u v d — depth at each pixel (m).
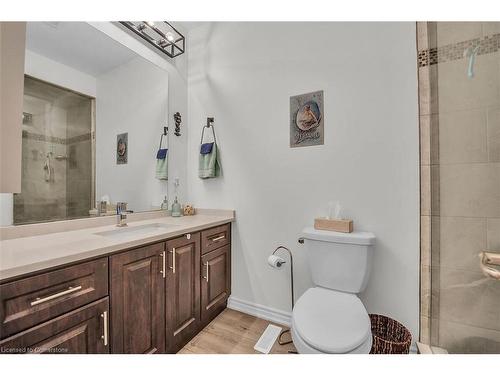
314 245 1.41
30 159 1.25
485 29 1.12
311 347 0.90
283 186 1.71
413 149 1.32
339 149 1.51
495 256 1.09
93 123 1.54
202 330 1.62
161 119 1.99
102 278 0.99
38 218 1.27
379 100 1.40
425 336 1.26
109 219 1.59
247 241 1.87
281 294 1.73
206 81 2.09
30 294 0.78
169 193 2.05
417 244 1.31
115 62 1.66
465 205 1.16
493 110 1.11
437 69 1.22
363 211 1.44
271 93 1.76
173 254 1.36
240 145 1.90
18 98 0.78
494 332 1.11
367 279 1.31
